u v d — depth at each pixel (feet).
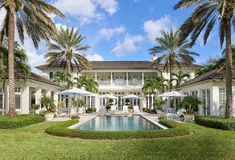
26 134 48.26
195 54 128.47
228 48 63.46
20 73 85.97
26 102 86.74
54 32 69.77
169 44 128.88
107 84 164.96
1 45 72.74
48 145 37.45
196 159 29.63
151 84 142.10
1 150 33.63
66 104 145.48
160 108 137.08
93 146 37.01
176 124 57.62
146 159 29.48
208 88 87.35
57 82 138.72
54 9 68.49
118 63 172.65
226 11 61.41
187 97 88.74
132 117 111.86
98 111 150.30
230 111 63.10
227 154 32.04
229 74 63.26
